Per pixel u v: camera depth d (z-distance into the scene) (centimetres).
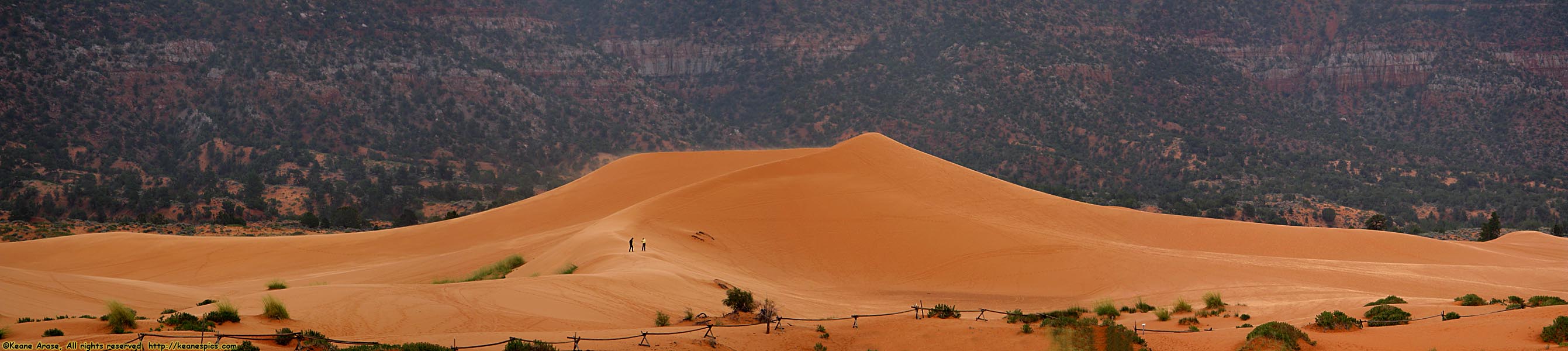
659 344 4416
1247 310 5722
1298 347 4050
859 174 11594
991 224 10144
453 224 13088
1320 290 7262
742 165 14962
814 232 9856
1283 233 10719
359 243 12150
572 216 13150
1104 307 5722
